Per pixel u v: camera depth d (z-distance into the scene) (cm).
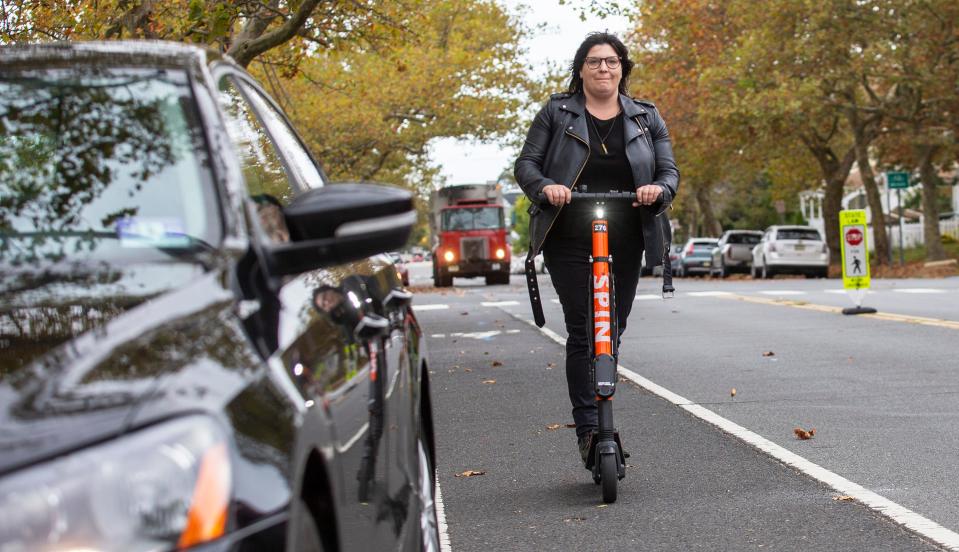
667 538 539
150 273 255
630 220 609
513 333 1738
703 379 1076
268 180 369
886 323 1589
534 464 726
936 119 4144
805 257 4297
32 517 183
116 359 212
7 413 197
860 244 1797
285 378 237
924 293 2330
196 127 300
